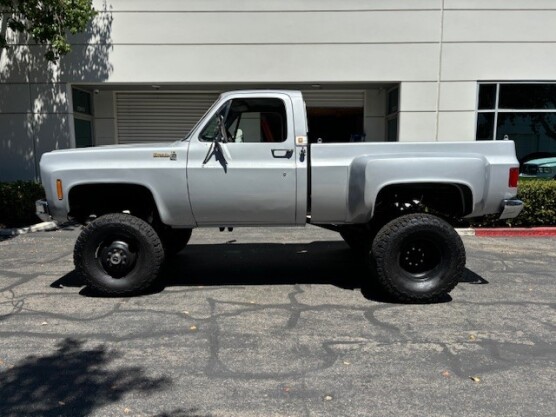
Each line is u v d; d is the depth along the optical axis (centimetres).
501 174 538
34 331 462
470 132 1138
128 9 1113
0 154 1161
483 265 707
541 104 1136
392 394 349
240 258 747
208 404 337
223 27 1116
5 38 1095
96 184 544
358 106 1306
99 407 333
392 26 1110
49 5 987
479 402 338
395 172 519
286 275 654
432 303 539
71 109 1155
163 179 536
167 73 1129
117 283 547
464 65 1118
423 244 539
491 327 471
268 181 538
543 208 949
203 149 538
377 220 578
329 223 565
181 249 746
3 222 1013
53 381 368
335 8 1108
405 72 1121
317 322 485
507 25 1105
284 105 541
